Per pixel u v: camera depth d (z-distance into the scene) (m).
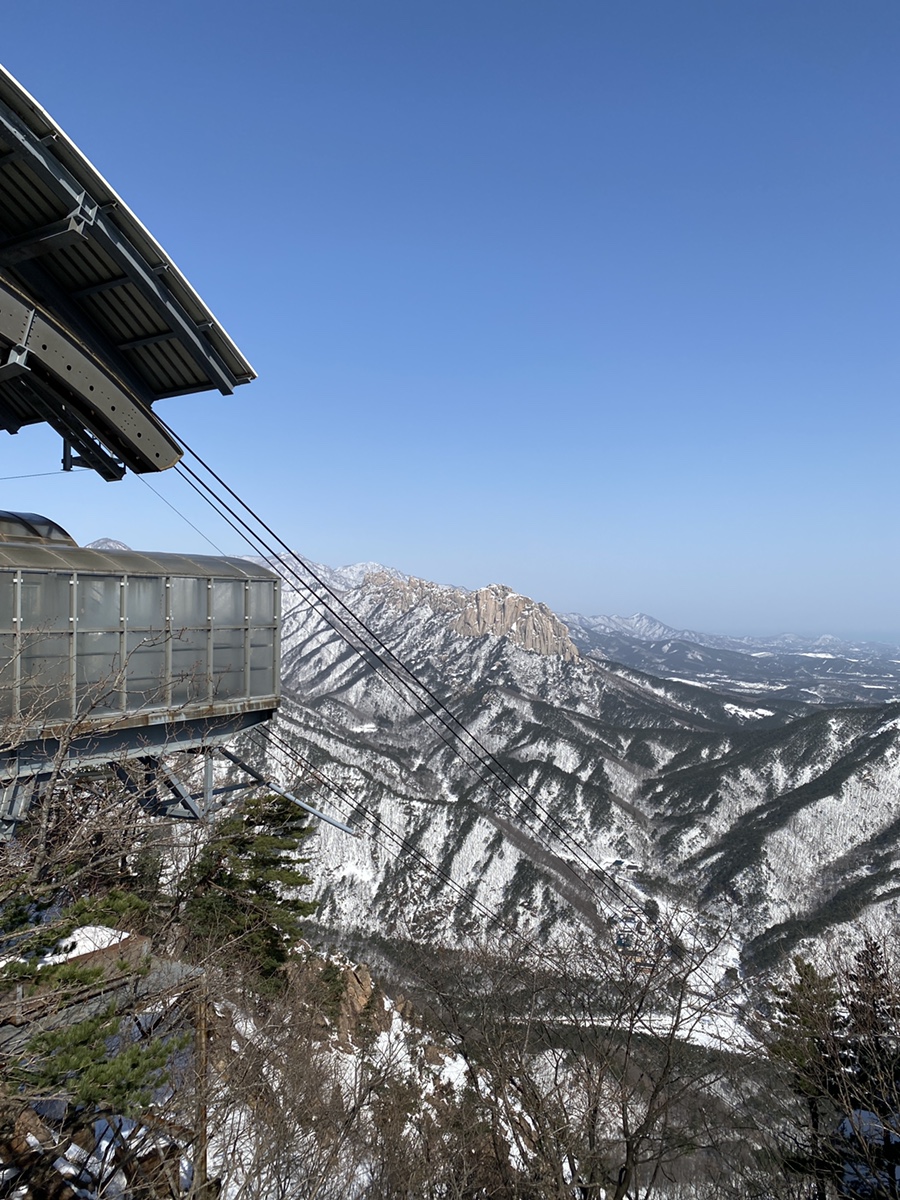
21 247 13.70
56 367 14.98
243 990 17.59
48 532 16.05
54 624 14.62
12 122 11.92
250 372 18.38
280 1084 14.06
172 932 15.82
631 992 13.89
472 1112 14.00
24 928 9.44
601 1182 12.06
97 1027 8.84
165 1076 9.00
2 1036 8.84
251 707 19.16
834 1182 15.00
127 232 14.46
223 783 25.11
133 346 17.27
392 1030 27.98
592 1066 12.81
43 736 13.74
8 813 13.35
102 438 17.45
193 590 17.67
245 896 21.58
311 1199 11.55
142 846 12.35
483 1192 12.81
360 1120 15.20
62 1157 10.97
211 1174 12.03
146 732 16.84
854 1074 16.11
